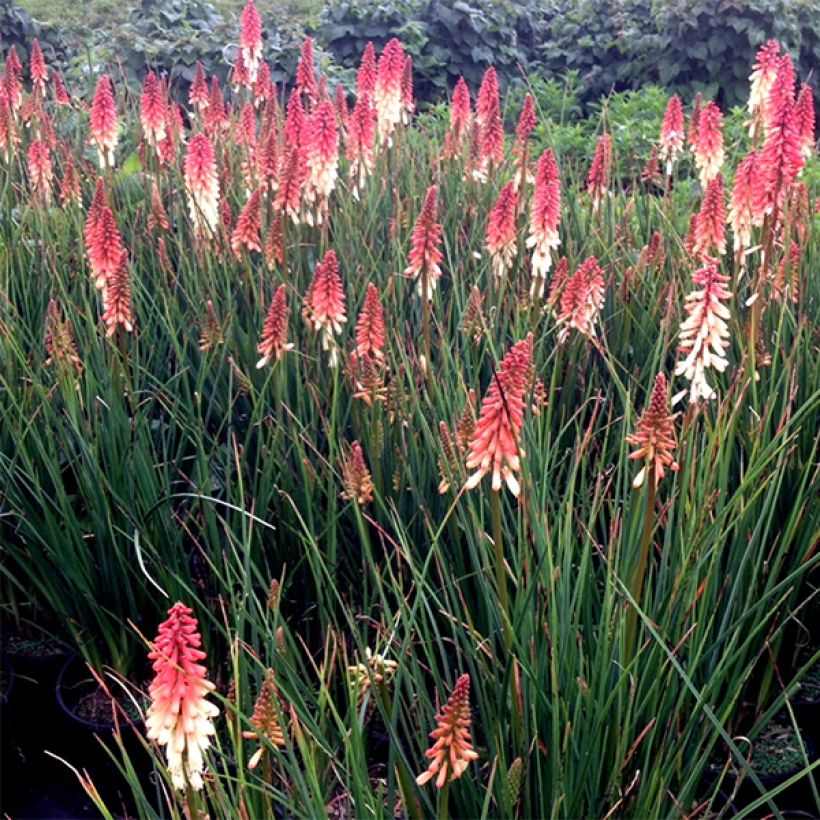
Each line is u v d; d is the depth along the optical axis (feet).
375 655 2.77
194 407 4.49
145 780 3.81
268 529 4.01
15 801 3.91
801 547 3.80
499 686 2.97
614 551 3.13
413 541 3.79
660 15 12.73
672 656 2.63
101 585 4.01
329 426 3.94
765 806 3.60
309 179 5.61
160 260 5.29
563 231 6.15
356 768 2.51
